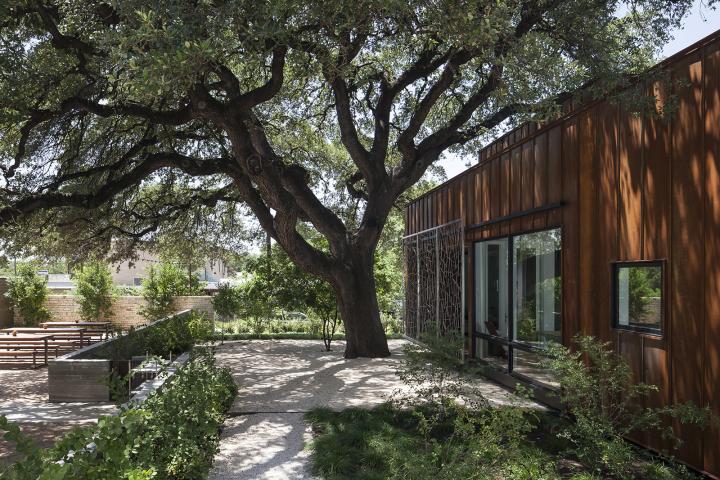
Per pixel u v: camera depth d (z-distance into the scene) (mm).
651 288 5770
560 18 8906
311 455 5707
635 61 8539
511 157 9281
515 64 7164
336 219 12758
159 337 10680
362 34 8680
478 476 4445
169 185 15367
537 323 8383
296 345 15664
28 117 9234
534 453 5445
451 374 7324
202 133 13961
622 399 6066
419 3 7215
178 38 6105
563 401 5836
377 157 12875
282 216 11406
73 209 13211
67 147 12453
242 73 12750
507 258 9461
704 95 5055
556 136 7801
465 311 11484
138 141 13094
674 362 5363
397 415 7012
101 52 8953
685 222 5246
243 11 6641
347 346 13016
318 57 8094
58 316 22438
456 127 12492
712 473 4824
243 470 5363
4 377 11602
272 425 7000
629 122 6148
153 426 4246
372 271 13055
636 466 5316
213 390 6430
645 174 5859
